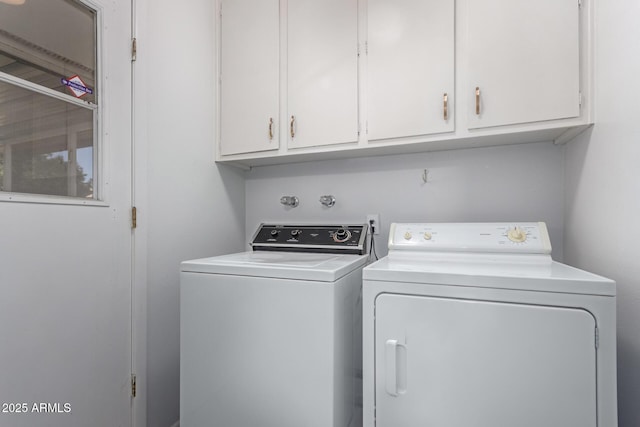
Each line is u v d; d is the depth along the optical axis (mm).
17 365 975
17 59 1010
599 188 1141
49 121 1094
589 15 1183
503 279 898
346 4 1581
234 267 1190
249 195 2193
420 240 1354
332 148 1628
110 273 1267
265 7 1746
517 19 1281
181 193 1626
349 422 1213
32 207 1021
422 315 971
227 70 1837
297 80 1682
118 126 1314
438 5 1407
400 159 1826
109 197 1271
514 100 1285
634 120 920
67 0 1156
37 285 1029
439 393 945
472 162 1681
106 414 1235
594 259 1184
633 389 952
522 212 1589
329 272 1065
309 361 1079
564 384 841
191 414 1229
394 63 1487
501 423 887
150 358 1426
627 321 970
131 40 1373
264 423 1131
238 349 1173
